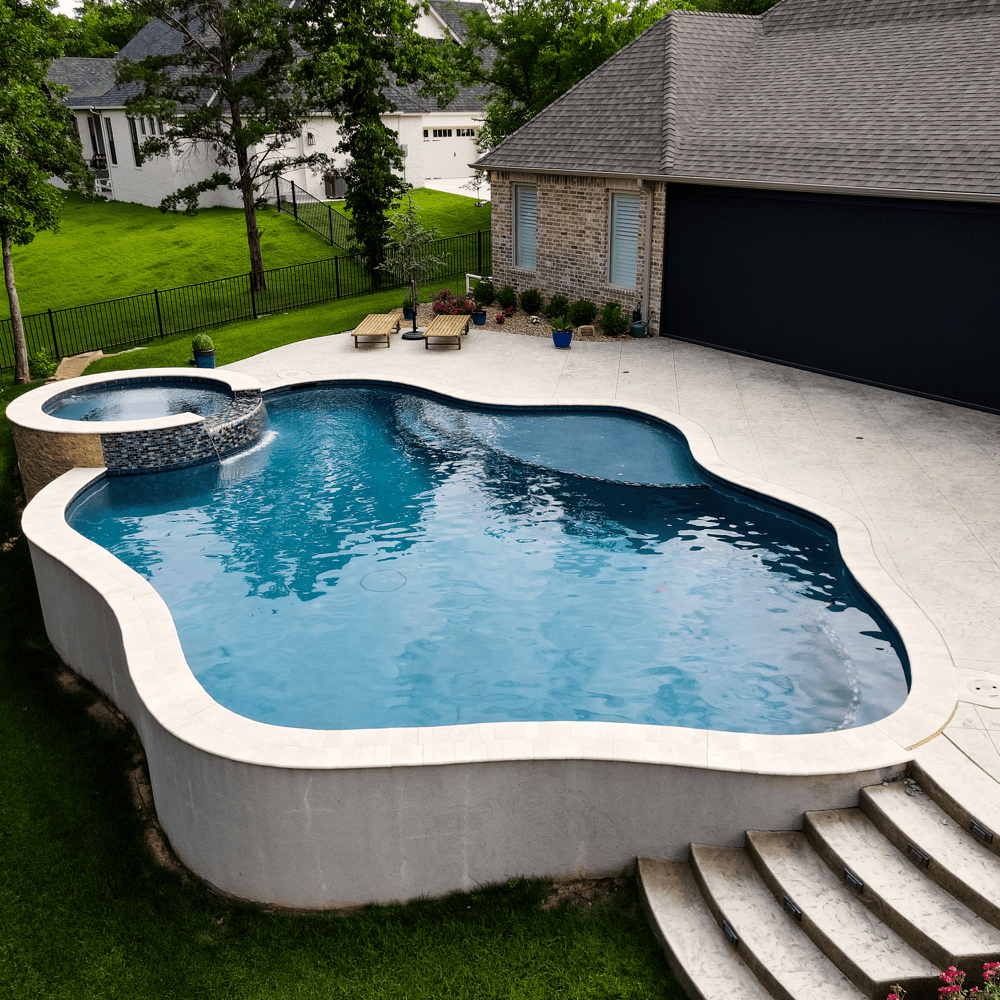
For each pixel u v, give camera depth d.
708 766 6.62
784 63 19.22
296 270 28.84
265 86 25.20
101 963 6.86
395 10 24.58
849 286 15.98
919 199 14.44
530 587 10.72
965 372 14.72
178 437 13.89
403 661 9.39
